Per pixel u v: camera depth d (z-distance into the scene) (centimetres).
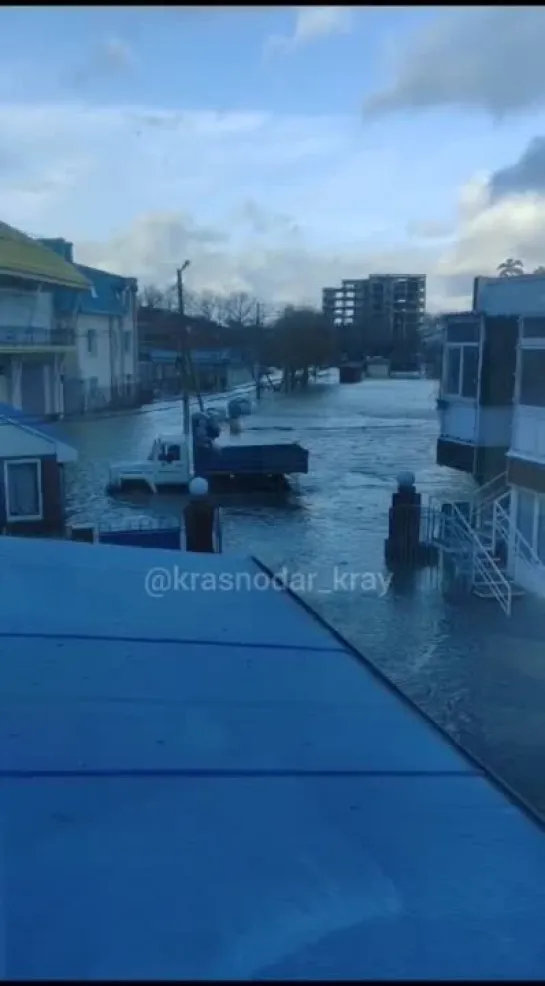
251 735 256
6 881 171
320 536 1639
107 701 284
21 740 248
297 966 147
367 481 2238
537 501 1222
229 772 229
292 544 1573
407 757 244
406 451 2688
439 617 1134
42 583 451
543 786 685
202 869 178
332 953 150
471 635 1070
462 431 1505
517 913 166
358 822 202
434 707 853
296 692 300
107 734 254
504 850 190
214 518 1414
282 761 238
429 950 153
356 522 1773
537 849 191
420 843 193
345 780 227
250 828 197
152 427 2969
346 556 1479
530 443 1235
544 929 160
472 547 1296
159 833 193
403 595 1233
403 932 158
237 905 165
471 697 873
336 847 190
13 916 158
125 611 403
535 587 1203
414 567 1375
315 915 162
